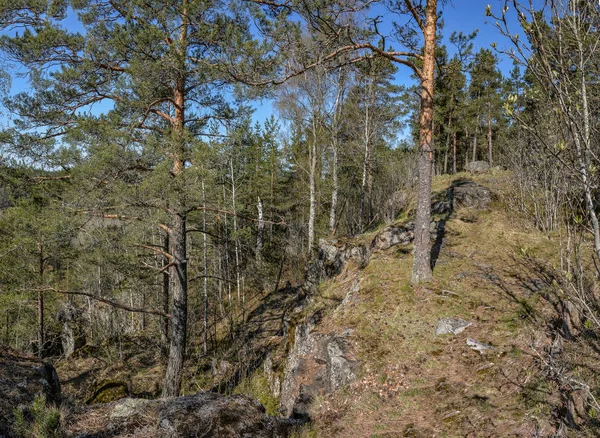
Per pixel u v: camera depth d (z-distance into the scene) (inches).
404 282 390.3
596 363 207.9
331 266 544.4
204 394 254.8
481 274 378.3
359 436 237.3
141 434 206.1
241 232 626.5
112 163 381.1
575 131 96.6
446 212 561.6
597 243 96.7
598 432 169.0
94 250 447.5
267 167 1171.9
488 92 1016.9
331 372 310.0
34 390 220.4
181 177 381.7
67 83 408.8
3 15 398.9
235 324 770.2
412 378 273.6
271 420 245.8
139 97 414.0
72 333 825.5
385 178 951.6
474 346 282.2
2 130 409.1
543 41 97.0
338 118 727.7
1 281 626.5
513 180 571.2
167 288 706.8
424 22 386.9
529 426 195.2
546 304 300.4
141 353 748.0
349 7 332.8
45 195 446.6
